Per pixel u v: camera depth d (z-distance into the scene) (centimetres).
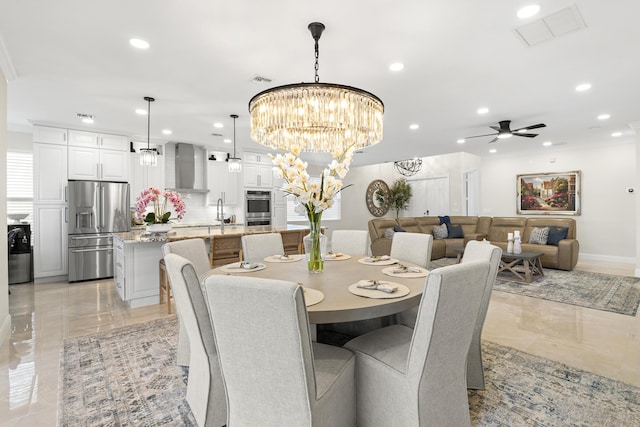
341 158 229
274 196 727
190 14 214
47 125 482
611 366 233
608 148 650
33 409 187
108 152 531
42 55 269
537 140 620
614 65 294
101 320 330
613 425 171
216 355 160
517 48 262
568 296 407
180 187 624
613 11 213
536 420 175
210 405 158
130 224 544
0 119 283
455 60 282
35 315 346
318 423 130
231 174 688
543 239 596
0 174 287
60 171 493
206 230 480
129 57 273
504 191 786
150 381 216
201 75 310
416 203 935
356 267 244
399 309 160
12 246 483
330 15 216
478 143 629
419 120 466
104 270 515
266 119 261
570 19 222
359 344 171
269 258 283
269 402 126
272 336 117
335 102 242
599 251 666
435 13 214
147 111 421
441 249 678
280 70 300
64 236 500
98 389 206
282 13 213
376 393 155
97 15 214
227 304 120
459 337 146
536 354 253
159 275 384
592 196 671
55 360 246
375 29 233
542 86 342
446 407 148
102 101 382
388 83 331
